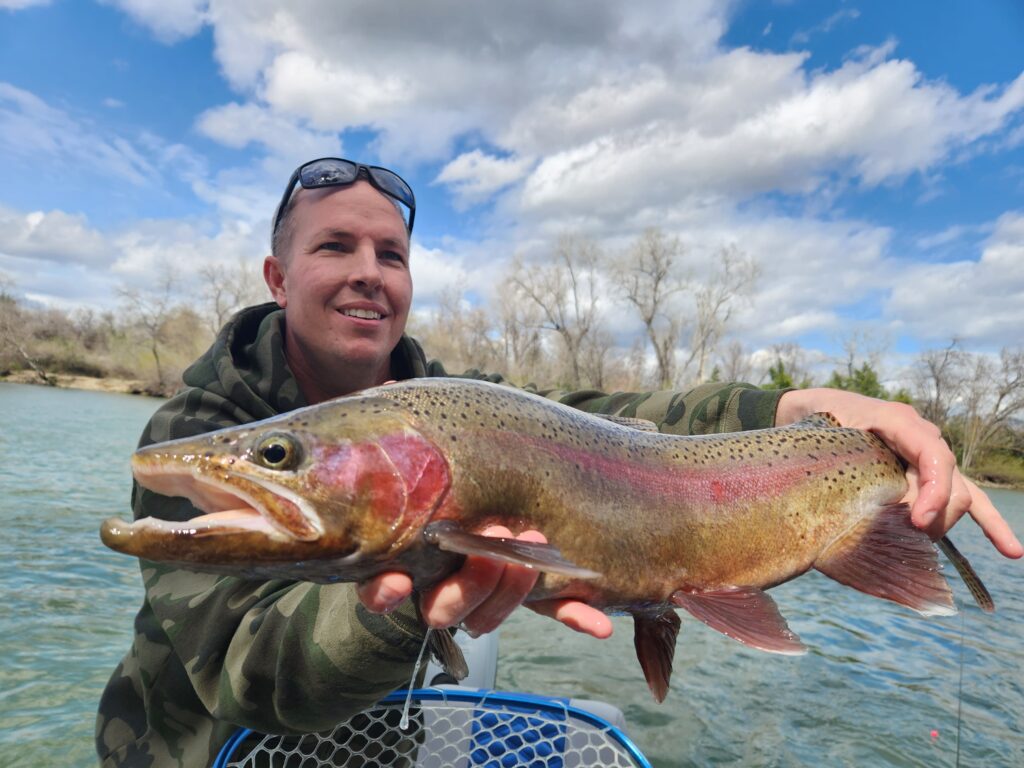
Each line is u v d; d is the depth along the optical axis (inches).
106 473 143.6
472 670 36.6
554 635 61.8
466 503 17.8
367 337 28.7
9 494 114.2
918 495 23.4
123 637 59.1
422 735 24.5
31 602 65.7
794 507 24.0
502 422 19.3
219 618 19.3
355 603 16.8
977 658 66.2
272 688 18.0
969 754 45.5
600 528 20.2
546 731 24.6
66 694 47.4
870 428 26.2
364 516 16.4
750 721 48.5
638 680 53.1
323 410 17.3
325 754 23.4
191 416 25.5
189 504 22.7
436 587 16.1
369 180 28.9
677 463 23.0
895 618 80.3
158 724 23.8
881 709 52.1
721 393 30.1
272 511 15.7
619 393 34.6
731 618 21.5
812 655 64.3
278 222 30.2
